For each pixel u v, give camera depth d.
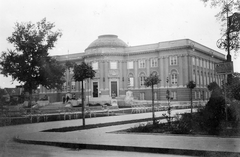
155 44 65.94
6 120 26.67
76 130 17.88
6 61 36.00
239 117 15.48
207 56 71.06
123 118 26.97
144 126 16.84
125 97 58.28
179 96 60.16
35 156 9.94
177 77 61.09
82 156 9.79
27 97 55.56
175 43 61.88
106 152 10.65
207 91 68.62
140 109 39.12
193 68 61.72
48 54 38.69
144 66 67.19
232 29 21.67
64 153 10.53
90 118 28.94
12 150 11.44
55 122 25.30
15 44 36.53
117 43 70.50
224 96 16.58
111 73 68.06
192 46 60.38
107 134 14.95
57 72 38.97
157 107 41.16
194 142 11.22
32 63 36.75
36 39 36.53
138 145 10.93
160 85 63.44
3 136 16.61
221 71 14.95
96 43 71.38
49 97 83.75
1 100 36.47
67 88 80.25
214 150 9.36
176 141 11.62
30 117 29.36
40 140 13.41
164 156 9.52
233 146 10.14
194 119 16.58
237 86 20.83
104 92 67.00
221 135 13.25
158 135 13.92
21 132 18.33
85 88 71.25
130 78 68.94
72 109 39.03
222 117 15.61
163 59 63.56
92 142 12.13
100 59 68.25
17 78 37.34
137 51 67.62
